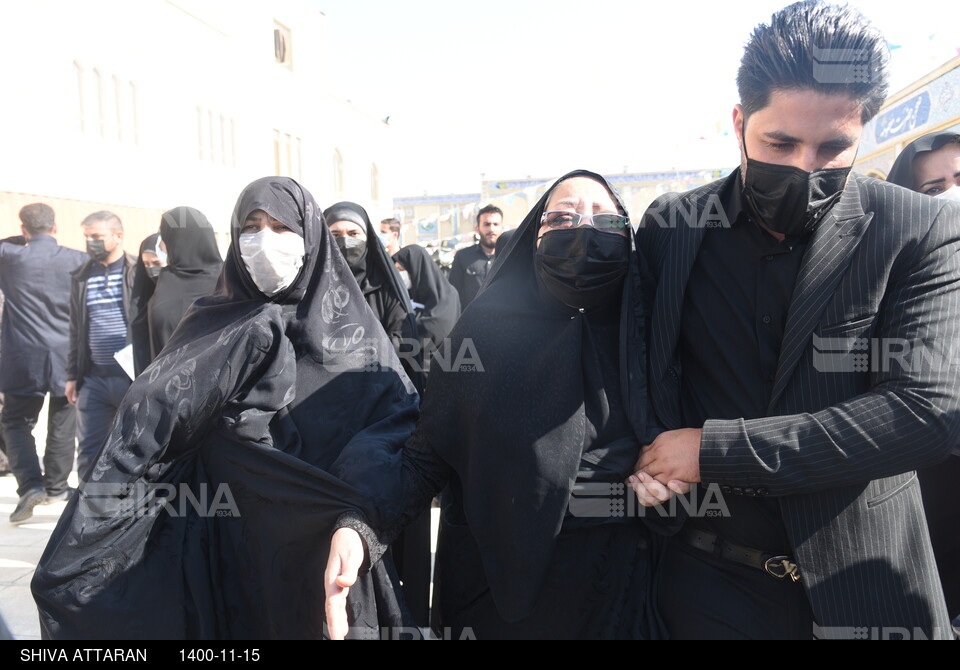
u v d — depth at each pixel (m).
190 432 1.54
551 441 1.30
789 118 1.07
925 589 1.22
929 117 6.35
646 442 1.29
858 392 1.18
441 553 1.53
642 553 1.37
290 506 1.46
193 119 12.04
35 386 3.69
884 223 1.16
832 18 1.05
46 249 3.79
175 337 1.69
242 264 1.67
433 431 1.42
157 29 11.06
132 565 1.49
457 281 5.53
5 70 8.71
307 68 15.88
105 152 10.12
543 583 1.33
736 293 1.29
